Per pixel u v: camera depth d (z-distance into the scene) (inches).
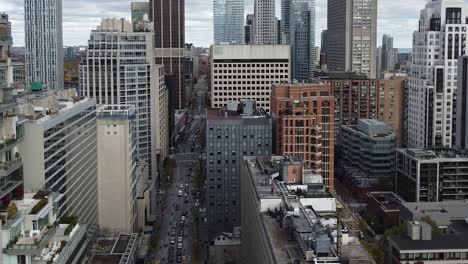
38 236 6181.1
